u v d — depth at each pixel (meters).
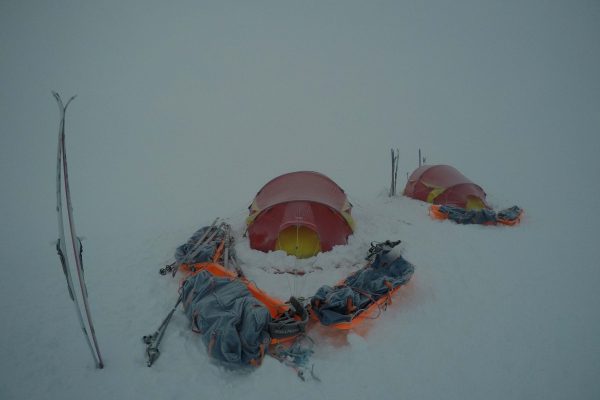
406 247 8.77
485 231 10.16
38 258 8.91
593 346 5.42
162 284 7.02
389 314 5.96
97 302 6.50
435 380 4.74
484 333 5.69
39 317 6.06
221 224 9.36
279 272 7.50
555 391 4.62
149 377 4.69
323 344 5.30
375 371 4.85
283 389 4.53
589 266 8.04
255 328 4.93
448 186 12.16
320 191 8.82
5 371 4.78
